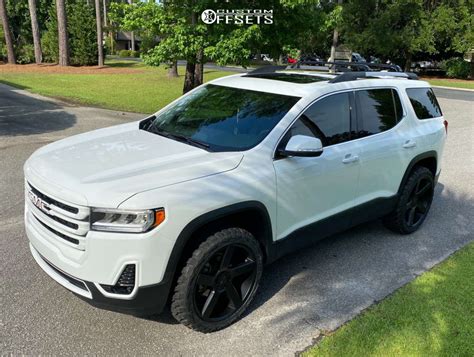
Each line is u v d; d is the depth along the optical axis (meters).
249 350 2.95
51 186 2.80
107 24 62.81
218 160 3.09
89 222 2.61
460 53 36.31
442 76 38.72
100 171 2.89
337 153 3.78
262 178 3.18
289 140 3.31
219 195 2.90
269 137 3.36
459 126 12.41
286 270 4.05
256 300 3.55
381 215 4.55
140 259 2.63
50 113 12.15
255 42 10.20
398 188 4.62
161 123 4.06
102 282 2.66
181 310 2.93
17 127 9.98
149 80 23.03
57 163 3.08
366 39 33.25
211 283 3.02
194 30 10.11
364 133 4.14
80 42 32.81
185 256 2.92
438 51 35.47
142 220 2.60
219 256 3.05
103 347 2.92
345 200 4.01
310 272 4.03
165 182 2.76
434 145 4.98
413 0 31.44
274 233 3.40
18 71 26.78
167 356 2.86
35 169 3.07
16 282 3.62
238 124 3.60
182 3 10.05
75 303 3.38
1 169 6.63
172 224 2.69
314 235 3.80
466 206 5.99
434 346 3.00
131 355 2.85
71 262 2.73
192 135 3.66
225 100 3.96
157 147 3.38
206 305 3.04
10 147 8.02
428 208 5.19
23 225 4.71
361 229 5.09
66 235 2.75
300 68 5.30
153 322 3.21
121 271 2.64
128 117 12.02
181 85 20.77
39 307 3.30
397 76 4.87
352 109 4.04
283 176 3.33
